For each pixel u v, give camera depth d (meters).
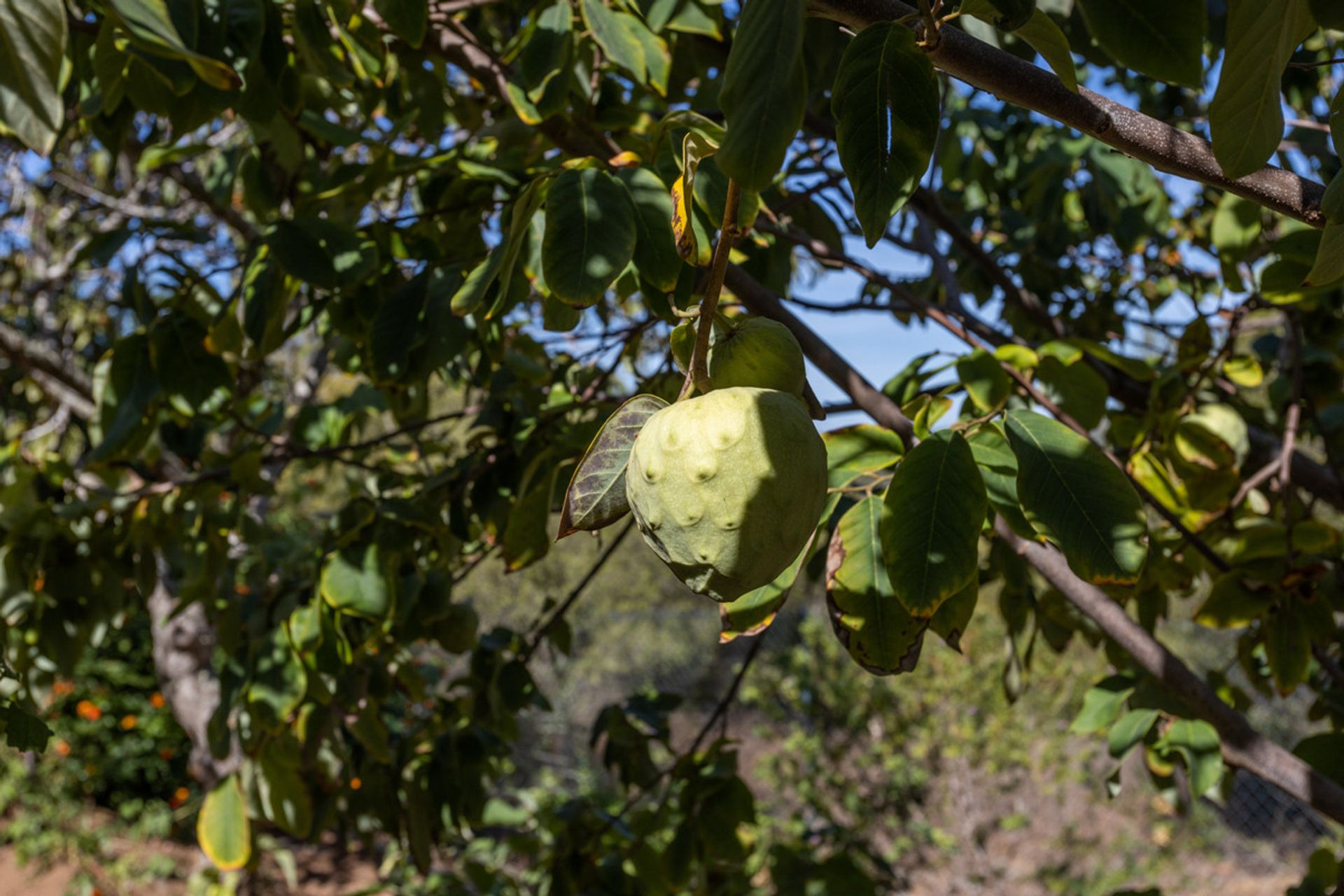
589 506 0.97
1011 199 3.98
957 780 7.20
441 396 5.53
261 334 1.88
